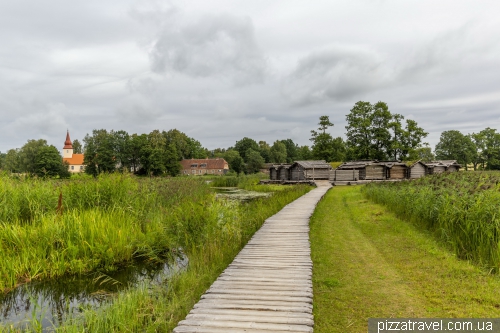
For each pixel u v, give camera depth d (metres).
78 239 10.59
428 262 9.33
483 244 9.12
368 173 50.84
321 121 79.25
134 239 11.55
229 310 6.39
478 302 6.84
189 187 24.77
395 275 8.60
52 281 9.28
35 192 13.03
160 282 9.07
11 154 90.38
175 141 119.62
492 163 89.94
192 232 12.32
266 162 139.75
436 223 12.36
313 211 19.75
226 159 123.12
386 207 19.25
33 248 9.88
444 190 13.21
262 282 7.88
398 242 11.68
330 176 52.69
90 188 14.23
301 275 8.35
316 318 6.47
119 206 13.93
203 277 8.70
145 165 91.38
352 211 19.58
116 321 6.19
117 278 9.62
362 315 6.52
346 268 9.34
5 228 10.45
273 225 15.20
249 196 31.19
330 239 12.80
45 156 79.62
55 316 7.34
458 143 93.94
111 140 99.56
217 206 14.04
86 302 8.02
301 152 114.69
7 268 8.98
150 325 6.22
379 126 71.00
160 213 14.70
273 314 6.20
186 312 6.63
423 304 6.87
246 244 11.75
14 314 7.49
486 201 10.02
